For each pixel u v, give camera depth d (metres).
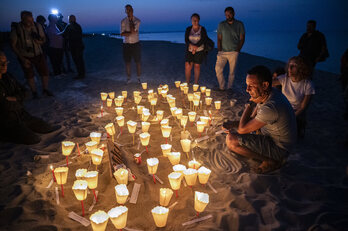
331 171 2.91
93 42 20.53
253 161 3.16
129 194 2.45
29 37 5.40
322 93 6.57
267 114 2.61
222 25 6.07
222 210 2.24
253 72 2.58
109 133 3.45
